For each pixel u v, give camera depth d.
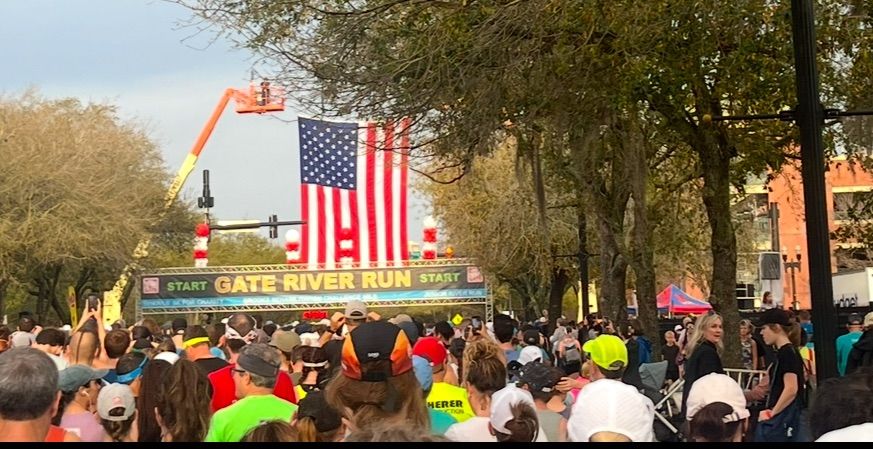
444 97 15.44
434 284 42.25
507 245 41.91
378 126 16.47
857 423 4.74
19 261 42.56
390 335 4.90
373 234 40.41
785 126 16.58
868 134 16.56
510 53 15.07
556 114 16.62
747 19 14.55
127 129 47.31
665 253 33.75
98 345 8.08
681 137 17.73
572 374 9.77
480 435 5.61
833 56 15.92
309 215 40.69
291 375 9.14
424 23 15.34
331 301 42.16
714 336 9.07
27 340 11.35
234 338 9.27
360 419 4.78
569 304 72.44
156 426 5.52
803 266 63.44
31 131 42.81
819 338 8.41
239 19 15.22
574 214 39.09
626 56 14.66
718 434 4.82
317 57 15.38
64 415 6.37
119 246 44.06
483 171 42.53
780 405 9.16
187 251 56.34
